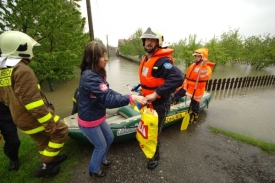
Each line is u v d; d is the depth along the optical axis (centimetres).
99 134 197
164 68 196
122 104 174
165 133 381
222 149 327
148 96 199
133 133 321
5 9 531
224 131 400
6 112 212
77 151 296
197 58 408
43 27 582
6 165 254
